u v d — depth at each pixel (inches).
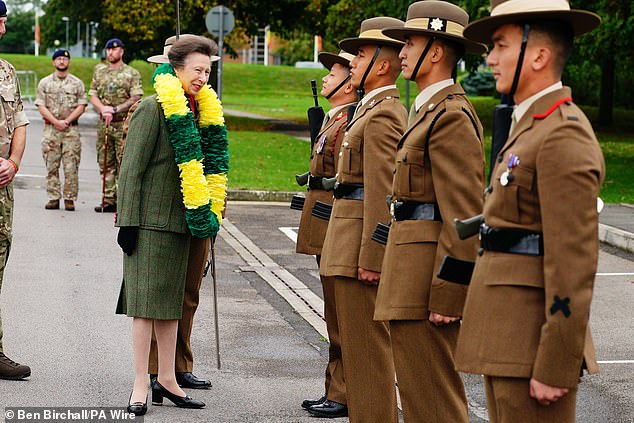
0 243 302.0
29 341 350.9
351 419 262.2
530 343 170.7
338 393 287.9
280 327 385.1
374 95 261.1
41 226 586.9
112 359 332.5
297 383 315.6
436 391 222.8
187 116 278.8
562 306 163.0
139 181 278.8
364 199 250.1
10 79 304.5
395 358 226.5
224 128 298.0
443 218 213.3
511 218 172.7
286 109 2033.7
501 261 173.8
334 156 298.2
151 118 279.9
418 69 224.5
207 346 354.9
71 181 652.1
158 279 279.9
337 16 1398.9
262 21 1482.5
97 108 645.3
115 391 299.3
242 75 2979.8
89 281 449.7
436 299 212.7
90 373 316.2
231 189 746.8
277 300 430.9
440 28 222.8
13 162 302.2
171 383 289.3
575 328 162.7
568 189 164.1
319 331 380.5
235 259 518.6
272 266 503.2
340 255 259.8
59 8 1608.0
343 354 262.8
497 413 177.5
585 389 317.7
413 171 219.6
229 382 314.8
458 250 210.4
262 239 580.1
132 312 279.7
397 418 265.3
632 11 915.4
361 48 260.8
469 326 177.3
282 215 676.7
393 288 221.9
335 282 263.0
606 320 412.8
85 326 373.4
